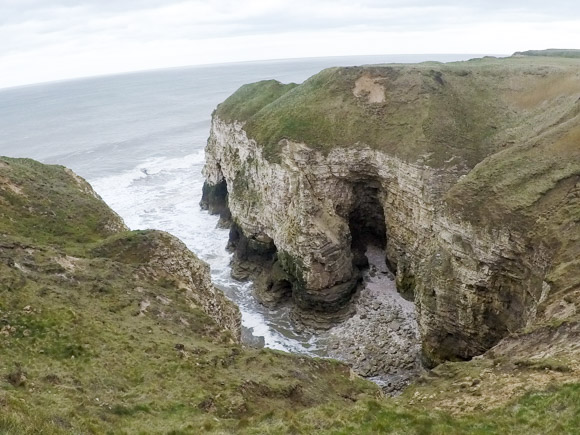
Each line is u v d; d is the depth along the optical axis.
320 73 70.38
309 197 54.59
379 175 56.25
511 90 61.28
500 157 41.91
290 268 54.50
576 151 37.84
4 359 18.53
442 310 40.34
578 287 26.88
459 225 38.62
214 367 22.92
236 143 72.12
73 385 17.98
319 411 18.30
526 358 21.94
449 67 66.94
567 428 14.23
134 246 36.00
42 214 41.12
